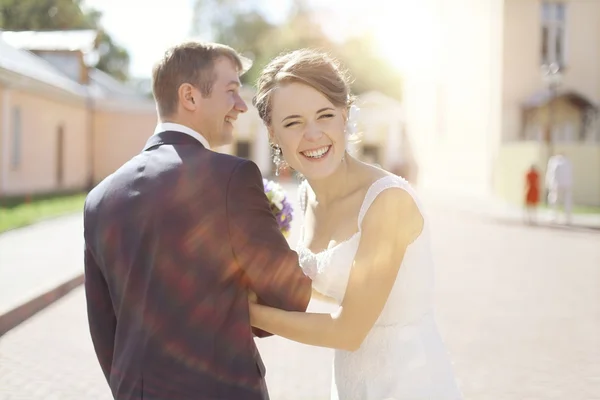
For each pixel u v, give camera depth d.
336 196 2.28
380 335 2.16
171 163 1.80
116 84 36.81
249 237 1.72
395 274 2.03
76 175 29.09
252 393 1.74
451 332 6.36
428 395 2.13
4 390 4.71
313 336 1.88
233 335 1.74
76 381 4.94
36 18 43.31
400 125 40.97
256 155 39.31
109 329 1.93
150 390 1.71
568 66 24.59
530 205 17.62
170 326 1.71
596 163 21.58
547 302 7.77
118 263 1.79
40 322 6.71
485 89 25.47
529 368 5.27
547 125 23.97
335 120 2.11
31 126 23.61
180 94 1.89
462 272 9.95
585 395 4.66
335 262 2.16
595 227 16.64
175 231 1.72
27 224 14.37
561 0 24.36
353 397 2.20
